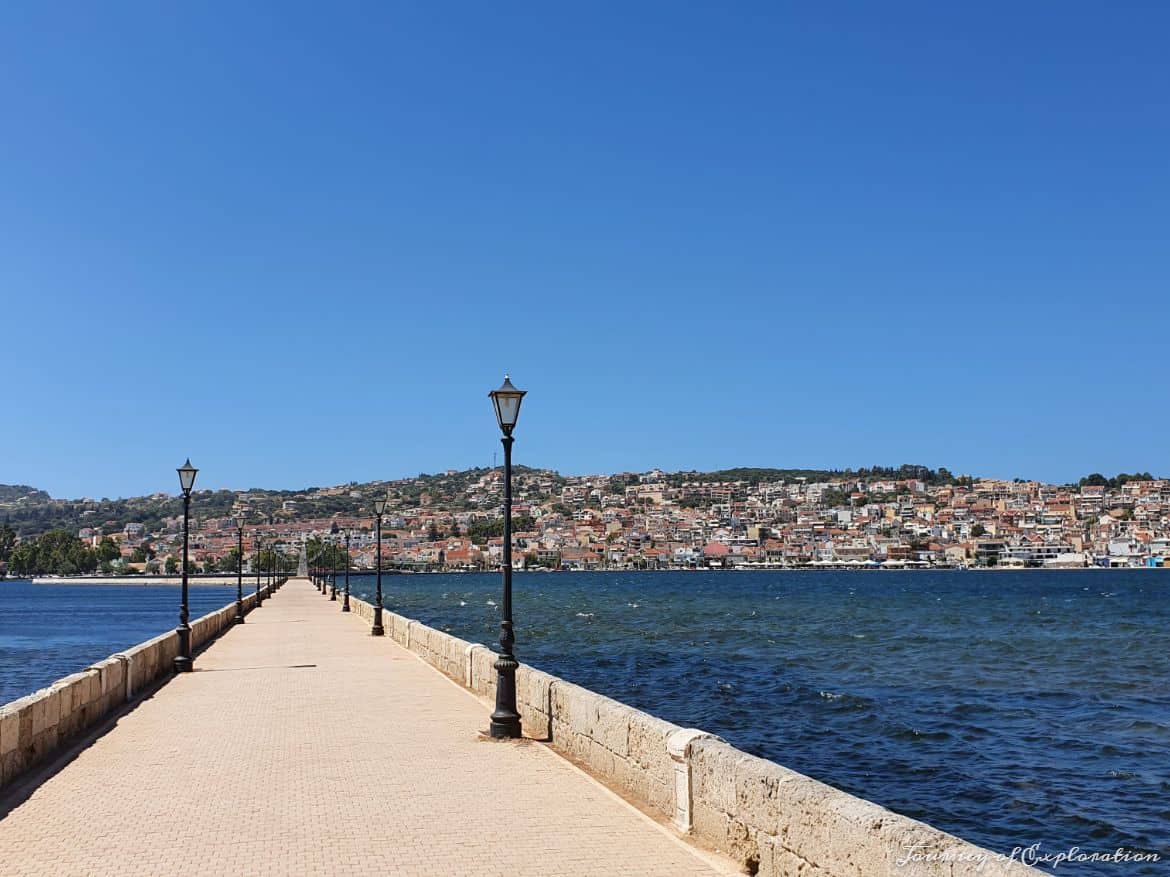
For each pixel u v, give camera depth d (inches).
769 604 3895.2
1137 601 4018.2
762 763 313.4
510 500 566.9
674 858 321.1
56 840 344.5
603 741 446.6
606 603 4023.1
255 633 1464.1
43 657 2014.0
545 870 308.8
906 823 241.3
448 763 474.6
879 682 1328.7
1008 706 1105.4
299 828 358.6
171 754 502.0
